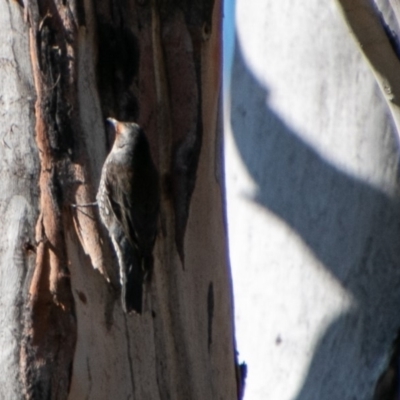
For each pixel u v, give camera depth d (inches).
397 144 496.7
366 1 375.6
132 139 395.2
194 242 409.4
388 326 488.7
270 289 514.6
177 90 405.7
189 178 406.9
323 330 498.0
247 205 532.4
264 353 508.4
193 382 405.4
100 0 393.1
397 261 491.2
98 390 383.6
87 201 388.5
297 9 534.9
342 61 513.0
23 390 375.9
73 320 381.4
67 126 389.7
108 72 396.5
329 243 503.8
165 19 402.6
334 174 508.4
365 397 484.1
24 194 386.9
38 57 389.7
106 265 386.9
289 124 527.2
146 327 394.6
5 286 381.7
